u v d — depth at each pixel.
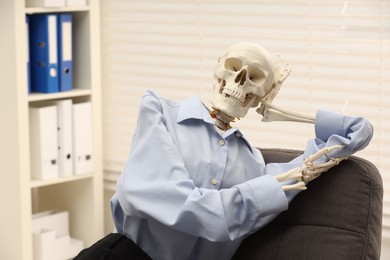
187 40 3.50
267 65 2.17
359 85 3.12
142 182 2.09
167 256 2.21
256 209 2.05
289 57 3.25
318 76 3.19
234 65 2.21
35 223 3.50
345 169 2.18
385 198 3.04
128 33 3.65
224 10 3.39
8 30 3.24
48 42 3.40
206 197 2.02
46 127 3.43
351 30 3.10
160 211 2.05
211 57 3.44
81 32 3.60
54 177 3.49
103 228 3.73
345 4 3.10
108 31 3.71
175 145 2.14
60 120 3.49
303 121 2.24
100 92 3.63
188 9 3.48
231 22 3.37
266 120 2.27
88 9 3.54
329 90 3.18
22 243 3.35
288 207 2.21
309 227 2.17
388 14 3.02
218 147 2.21
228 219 2.03
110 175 3.79
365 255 2.09
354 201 2.14
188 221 2.03
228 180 2.21
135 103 3.67
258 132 3.37
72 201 3.76
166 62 3.56
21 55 3.25
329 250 2.12
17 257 3.38
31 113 3.41
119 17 3.67
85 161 3.60
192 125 2.22
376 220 2.14
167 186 2.06
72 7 3.46
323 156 2.16
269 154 2.38
